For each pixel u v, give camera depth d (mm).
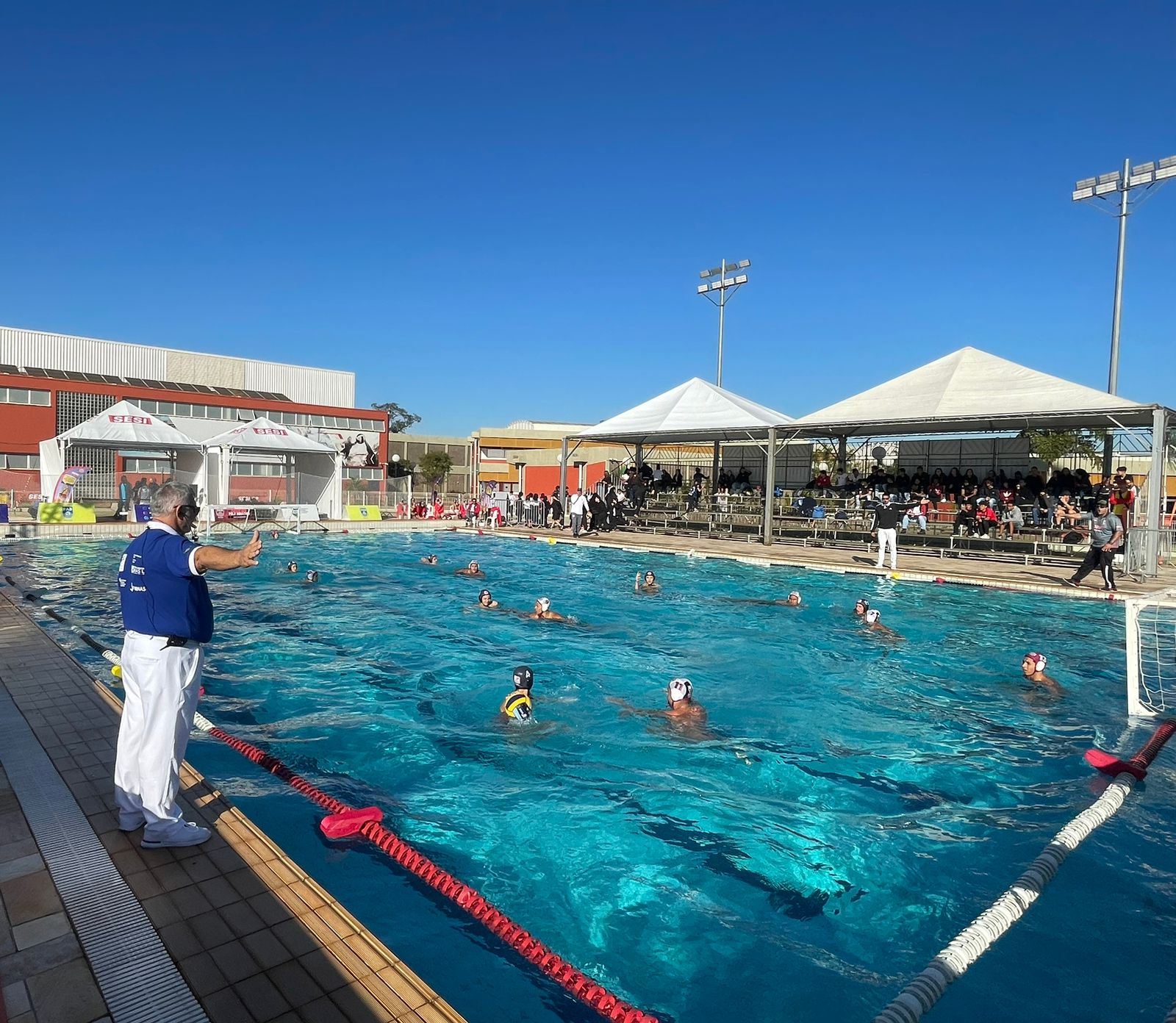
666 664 8266
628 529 25797
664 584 14172
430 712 6441
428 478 49156
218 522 23219
